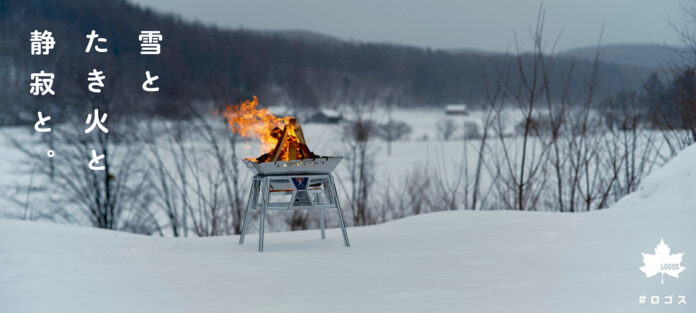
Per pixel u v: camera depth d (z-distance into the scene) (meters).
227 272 3.27
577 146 10.71
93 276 3.14
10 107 16.59
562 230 4.62
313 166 4.71
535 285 2.59
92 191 16.45
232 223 14.06
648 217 4.79
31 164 16.42
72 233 6.18
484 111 10.91
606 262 3.12
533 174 10.55
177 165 14.30
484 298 2.35
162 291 2.66
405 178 13.74
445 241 4.63
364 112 13.94
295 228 14.42
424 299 2.37
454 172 12.89
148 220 15.25
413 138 30.95
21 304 2.38
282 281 2.92
